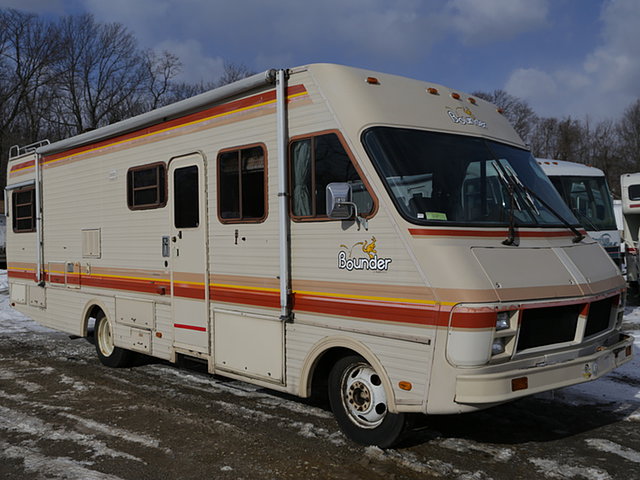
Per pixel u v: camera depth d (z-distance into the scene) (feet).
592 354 14.75
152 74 135.44
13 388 21.71
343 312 14.99
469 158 15.83
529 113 185.26
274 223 16.79
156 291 21.16
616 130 175.11
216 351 18.70
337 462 14.43
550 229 15.93
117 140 23.11
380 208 14.21
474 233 14.25
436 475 13.57
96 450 15.47
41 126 129.49
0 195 126.82
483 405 12.85
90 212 24.73
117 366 24.49
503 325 13.05
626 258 44.80
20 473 14.02
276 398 19.95
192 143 19.60
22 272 30.04
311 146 15.81
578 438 15.96
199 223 19.26
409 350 13.61
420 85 16.81
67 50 127.44
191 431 16.79
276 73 16.57
